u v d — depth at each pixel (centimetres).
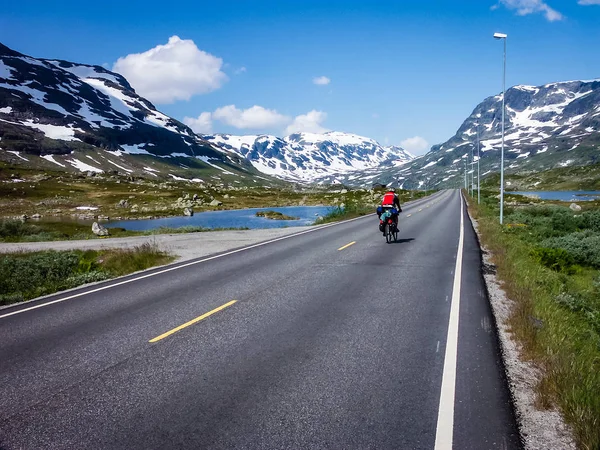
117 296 972
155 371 536
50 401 464
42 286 1189
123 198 11150
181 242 2034
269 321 737
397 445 370
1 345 659
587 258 1639
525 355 564
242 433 393
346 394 465
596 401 412
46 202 9812
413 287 974
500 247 1491
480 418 412
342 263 1300
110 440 387
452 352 581
